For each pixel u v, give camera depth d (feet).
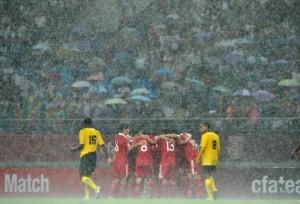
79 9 299.17
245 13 297.94
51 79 265.54
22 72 269.44
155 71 270.46
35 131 192.44
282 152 187.83
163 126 183.93
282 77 274.16
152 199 163.02
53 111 248.93
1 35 290.56
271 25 295.89
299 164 187.01
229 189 186.91
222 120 189.37
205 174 158.92
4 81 262.67
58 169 189.78
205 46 290.56
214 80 272.92
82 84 259.60
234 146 188.44
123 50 290.15
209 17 300.20
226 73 273.75
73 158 190.70
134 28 295.48
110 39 293.23
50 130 192.85
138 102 247.70
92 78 267.39
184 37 293.02
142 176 175.22
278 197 186.29
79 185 189.57
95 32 296.71
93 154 160.56
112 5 300.40
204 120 187.11
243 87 268.41
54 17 298.97
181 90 257.75
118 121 189.57
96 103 250.98
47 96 256.11
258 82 268.62
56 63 279.69
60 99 254.27
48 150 191.21
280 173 186.80
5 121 192.44
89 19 300.20
